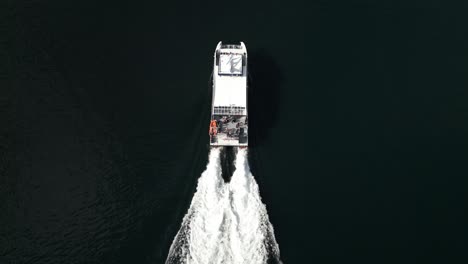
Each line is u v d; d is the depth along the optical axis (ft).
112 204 215.51
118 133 232.12
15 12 257.75
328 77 248.32
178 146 228.84
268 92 242.99
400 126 235.81
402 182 221.66
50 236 208.23
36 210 213.46
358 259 204.44
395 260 204.23
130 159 225.76
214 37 257.34
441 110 239.91
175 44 255.09
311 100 241.76
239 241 203.82
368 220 212.84
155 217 212.02
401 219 212.84
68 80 243.19
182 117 235.81
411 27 263.49
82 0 264.93
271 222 210.79
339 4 269.44
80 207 214.90
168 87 243.81
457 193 218.59
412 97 243.19
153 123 234.38
